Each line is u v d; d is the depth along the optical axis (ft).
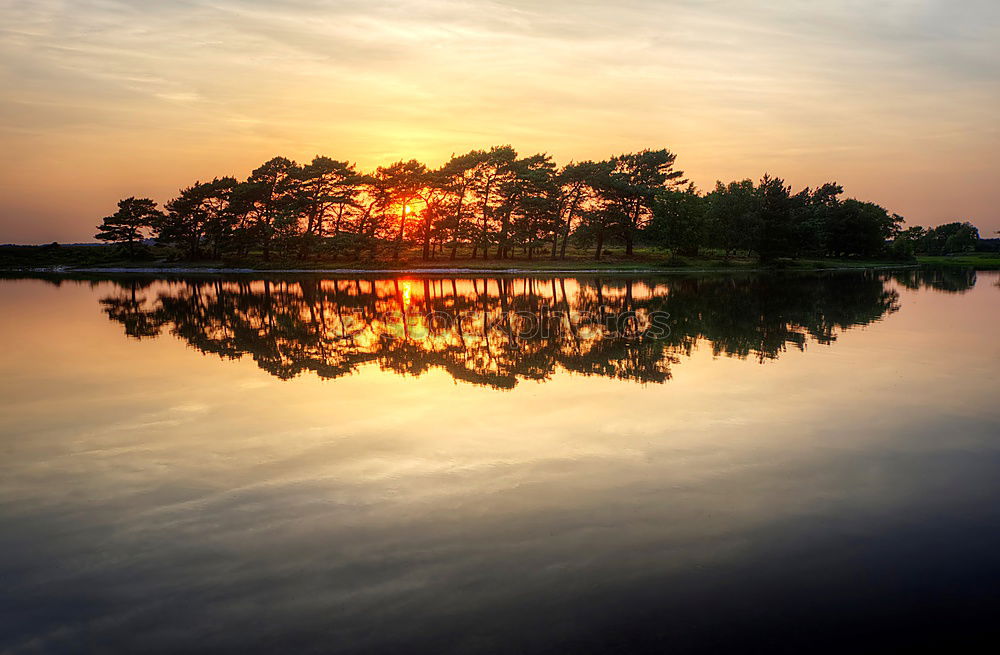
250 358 54.95
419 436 31.83
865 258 308.81
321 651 15.46
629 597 17.48
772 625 16.20
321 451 29.73
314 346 61.36
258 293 131.34
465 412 36.32
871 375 45.65
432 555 19.86
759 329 70.90
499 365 50.96
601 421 34.22
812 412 35.68
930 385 42.22
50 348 60.95
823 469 26.76
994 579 18.13
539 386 43.21
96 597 17.99
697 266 248.52
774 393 40.37
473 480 25.91
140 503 24.20
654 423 33.71
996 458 27.84
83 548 20.77
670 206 257.55
